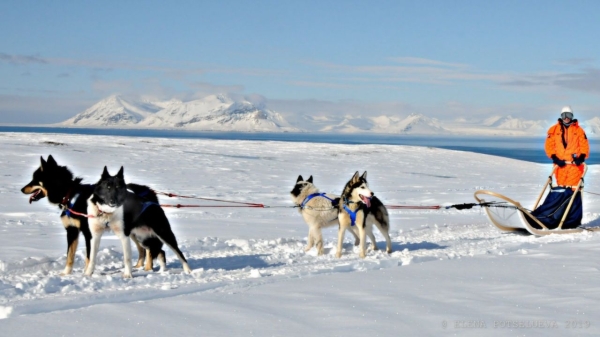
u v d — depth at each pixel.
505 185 22.39
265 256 7.54
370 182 22.64
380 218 8.05
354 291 4.82
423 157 37.00
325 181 22.61
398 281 5.23
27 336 3.55
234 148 39.44
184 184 19.45
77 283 5.43
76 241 6.35
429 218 12.61
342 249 8.37
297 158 33.56
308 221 8.08
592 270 5.71
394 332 3.66
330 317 3.99
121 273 6.35
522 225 10.01
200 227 10.35
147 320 3.90
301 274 5.96
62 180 6.40
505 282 5.17
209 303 4.37
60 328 3.71
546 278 5.34
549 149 9.91
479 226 11.23
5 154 26.61
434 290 4.85
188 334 3.62
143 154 31.11
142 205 6.32
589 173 27.62
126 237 6.10
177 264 7.02
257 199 15.97
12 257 6.89
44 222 10.72
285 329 3.72
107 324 3.81
